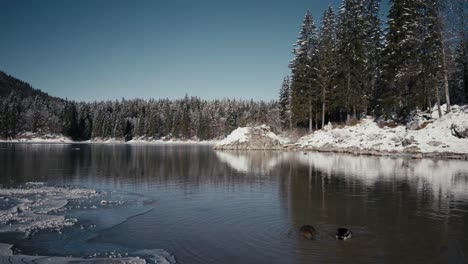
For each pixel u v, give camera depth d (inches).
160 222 530.9
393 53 1777.8
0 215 550.9
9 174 1088.2
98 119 5044.3
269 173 1096.8
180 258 382.3
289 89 2866.6
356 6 2025.1
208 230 489.7
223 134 5009.8
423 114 1792.6
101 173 1123.3
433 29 1635.1
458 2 1605.6
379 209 605.9
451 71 1676.9
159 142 4955.7
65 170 1203.2
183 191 796.0
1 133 4707.2
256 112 4901.6
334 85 2212.1
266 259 379.2
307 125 2659.9
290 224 518.3
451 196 708.7
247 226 508.7
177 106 5541.3
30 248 413.1
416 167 1176.8
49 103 5664.4
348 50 2049.7
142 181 949.2
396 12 1823.3
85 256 387.2
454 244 425.4
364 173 1058.1
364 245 423.5
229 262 370.0
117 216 565.3
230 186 860.6
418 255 389.7
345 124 2130.9
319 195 734.5
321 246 420.2
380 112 1926.7
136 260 367.9
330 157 1640.0
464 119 1552.7
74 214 574.6
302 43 2290.8
